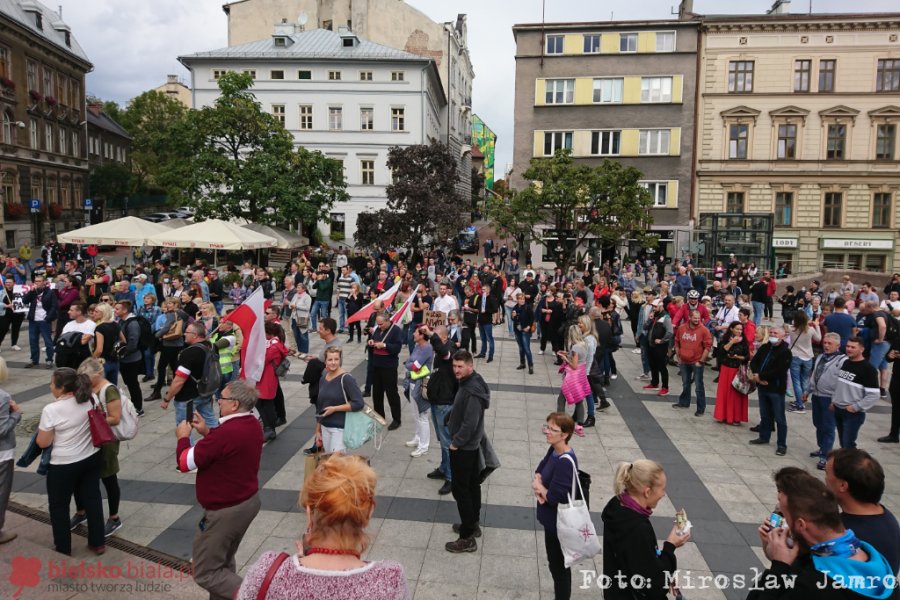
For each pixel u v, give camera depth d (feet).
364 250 123.03
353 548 8.04
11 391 38.34
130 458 27.94
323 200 105.29
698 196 127.54
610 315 44.60
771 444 31.86
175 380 25.98
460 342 36.11
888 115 120.88
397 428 32.94
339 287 61.87
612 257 130.41
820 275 102.53
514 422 34.50
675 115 126.31
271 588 7.75
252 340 27.17
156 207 211.20
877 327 41.47
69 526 19.11
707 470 28.14
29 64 141.08
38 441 18.37
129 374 33.04
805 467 28.66
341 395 22.95
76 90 162.91
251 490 15.43
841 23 119.03
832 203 124.88
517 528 22.17
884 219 123.75
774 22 120.67
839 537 10.14
